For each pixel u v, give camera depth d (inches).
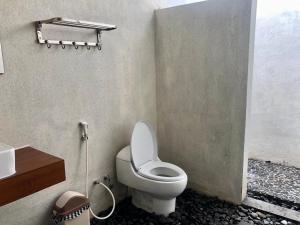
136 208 87.7
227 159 88.4
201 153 94.9
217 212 84.4
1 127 56.3
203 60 87.6
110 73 81.2
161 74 99.8
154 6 95.9
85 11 70.9
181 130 98.8
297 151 119.4
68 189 72.9
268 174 113.1
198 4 85.5
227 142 87.2
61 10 65.1
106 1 76.7
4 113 56.5
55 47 64.9
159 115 104.1
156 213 82.7
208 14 83.7
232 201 90.0
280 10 114.0
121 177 84.6
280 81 118.8
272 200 90.5
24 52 58.6
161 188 75.6
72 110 71.1
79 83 72.0
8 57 55.9
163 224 78.2
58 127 68.1
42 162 51.2
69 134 71.1
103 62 78.4
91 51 74.2
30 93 60.8
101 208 84.7
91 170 79.2
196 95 91.7
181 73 94.0
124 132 89.4
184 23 89.7
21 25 57.5
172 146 102.9
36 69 61.4
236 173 87.0
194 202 90.7
